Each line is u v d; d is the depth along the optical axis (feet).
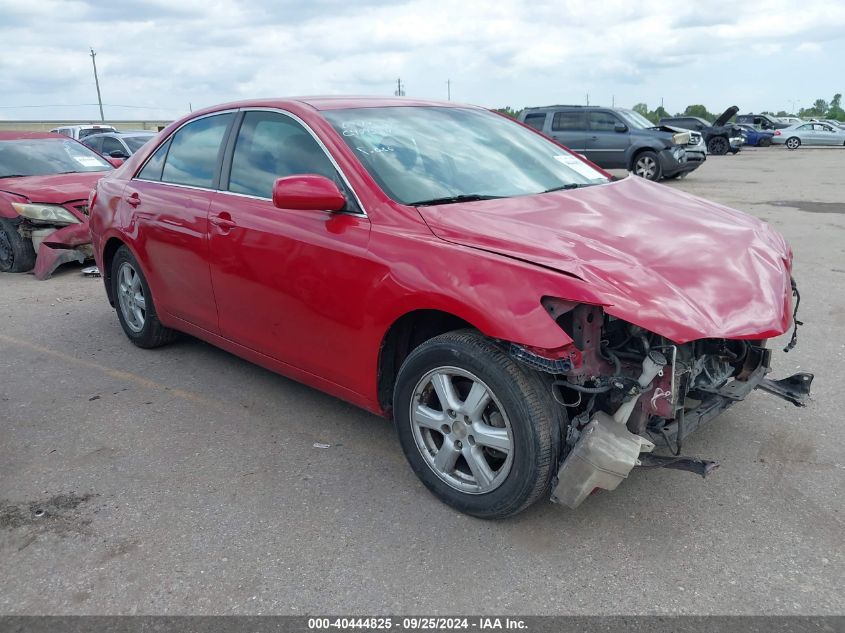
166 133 15.72
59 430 13.06
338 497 10.63
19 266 26.73
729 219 11.67
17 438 12.77
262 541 9.58
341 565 9.05
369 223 10.57
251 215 12.37
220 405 14.05
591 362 8.71
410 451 10.53
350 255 10.55
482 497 9.65
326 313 11.16
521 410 8.85
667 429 9.41
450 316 10.18
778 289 9.62
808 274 23.59
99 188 17.46
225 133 13.74
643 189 12.96
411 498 10.56
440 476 10.19
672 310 8.40
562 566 8.93
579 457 8.66
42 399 14.49
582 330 8.59
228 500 10.61
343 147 11.33
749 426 12.58
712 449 11.78
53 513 10.33
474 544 9.41
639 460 8.98
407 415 10.41
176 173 14.89
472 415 9.52
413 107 13.46
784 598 8.28
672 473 11.02
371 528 9.82
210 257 13.34
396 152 11.64
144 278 16.05
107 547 9.51
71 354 17.20
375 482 11.05
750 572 8.74
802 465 11.24
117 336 18.60
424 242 9.80
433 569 8.93
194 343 17.85
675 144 55.72
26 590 8.71
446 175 11.54
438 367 9.77
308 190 10.36
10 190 26.09
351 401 11.61
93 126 75.10
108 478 11.31
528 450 8.90
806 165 76.79
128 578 8.88
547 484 9.16
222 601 8.45
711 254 9.75
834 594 8.32
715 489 10.59
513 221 10.01
